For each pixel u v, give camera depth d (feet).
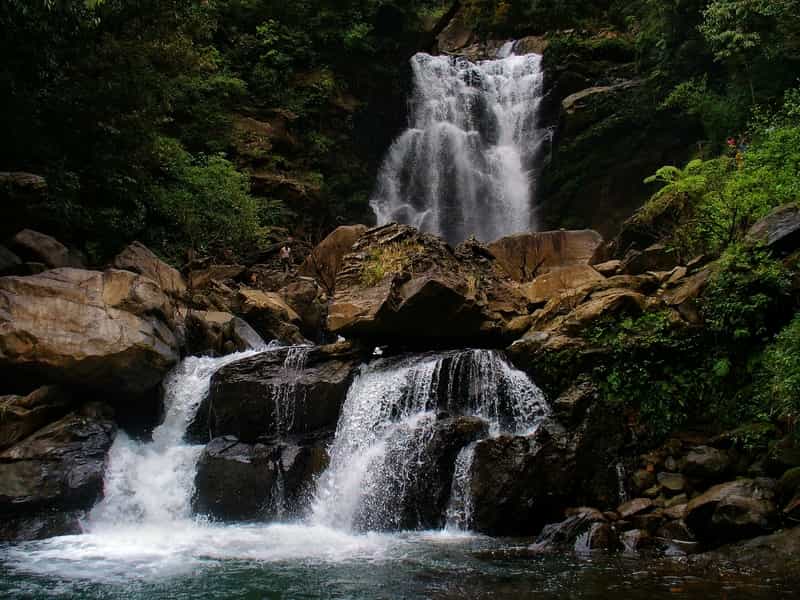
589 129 79.92
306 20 84.79
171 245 56.44
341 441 35.55
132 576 24.39
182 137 69.87
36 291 36.96
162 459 35.76
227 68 76.89
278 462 34.01
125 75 49.55
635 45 87.71
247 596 22.04
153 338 38.37
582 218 80.53
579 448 31.35
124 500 33.32
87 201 51.01
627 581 22.52
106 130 50.01
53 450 33.17
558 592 21.57
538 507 30.50
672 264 44.24
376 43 86.43
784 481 27.35
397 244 41.14
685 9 71.77
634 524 28.81
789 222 33.91
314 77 81.61
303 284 54.90
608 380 34.04
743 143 56.18
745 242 34.86
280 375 37.86
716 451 30.73
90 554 27.45
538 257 53.93
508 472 30.58
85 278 39.04
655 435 32.86
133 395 38.09
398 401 35.42
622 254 51.93
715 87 70.85
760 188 40.45
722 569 23.76
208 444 35.65
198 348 43.96
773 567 23.71
